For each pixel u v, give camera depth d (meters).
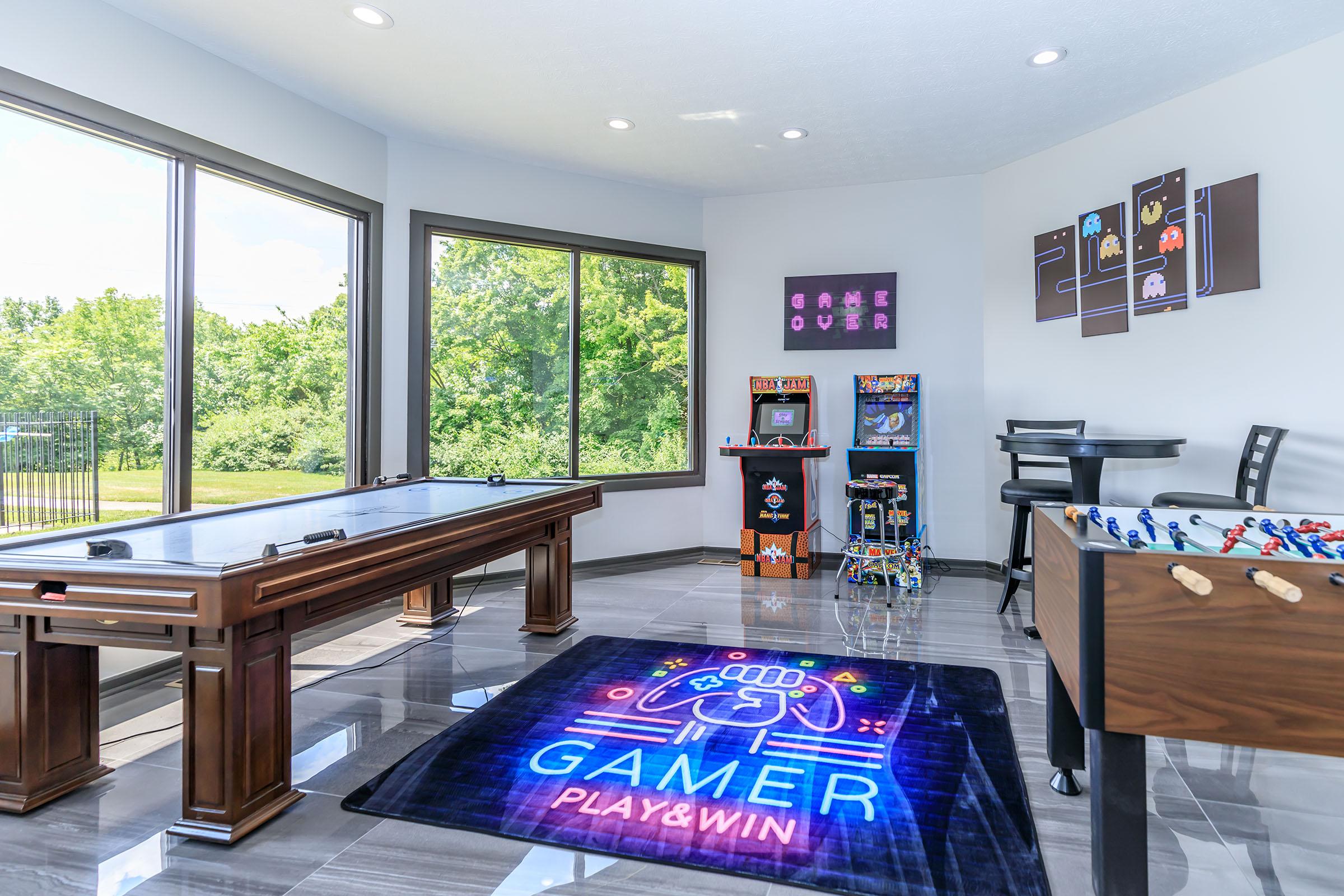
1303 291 3.38
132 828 2.00
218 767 1.94
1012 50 3.45
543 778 2.25
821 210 5.61
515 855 1.87
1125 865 1.51
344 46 3.42
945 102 4.04
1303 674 1.37
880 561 4.85
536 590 3.82
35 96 2.76
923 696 2.90
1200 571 1.40
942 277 5.34
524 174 5.08
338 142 4.19
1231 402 3.71
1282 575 1.36
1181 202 3.91
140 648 1.99
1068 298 4.61
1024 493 3.92
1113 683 1.46
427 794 2.16
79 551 2.04
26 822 2.03
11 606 1.91
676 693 2.95
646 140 4.62
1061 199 4.66
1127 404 4.26
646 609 4.32
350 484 4.45
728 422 5.85
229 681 1.91
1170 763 2.41
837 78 3.74
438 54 3.50
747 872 1.78
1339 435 3.26
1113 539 1.60
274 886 1.74
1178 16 3.13
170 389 3.38
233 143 3.57
